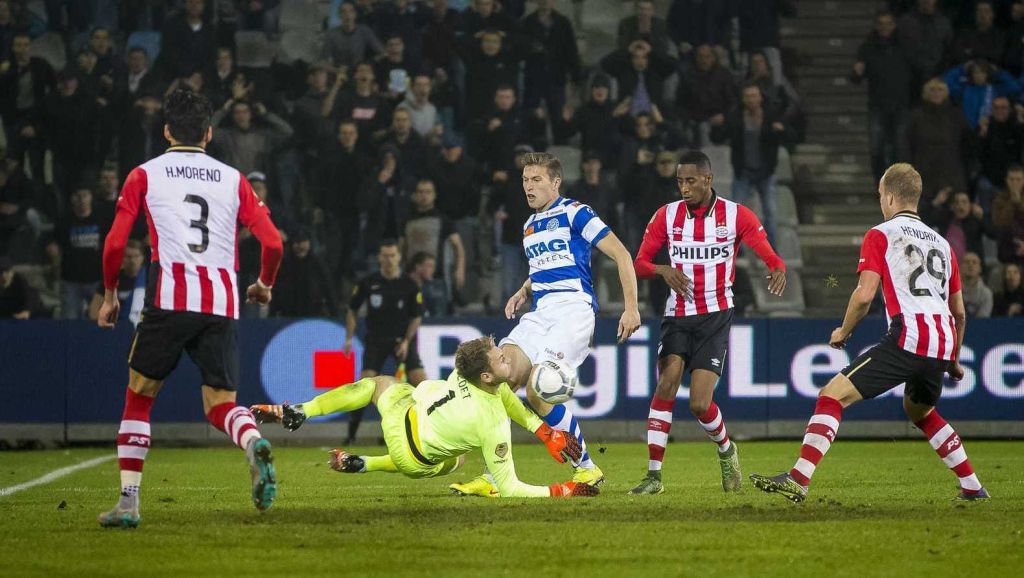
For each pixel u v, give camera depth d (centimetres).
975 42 5869
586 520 1994
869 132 6022
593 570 1534
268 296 2041
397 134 5238
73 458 3950
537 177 2444
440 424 2234
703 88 5666
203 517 2069
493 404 2244
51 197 5456
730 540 1770
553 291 2445
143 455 1927
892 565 1577
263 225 1959
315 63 5744
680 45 6062
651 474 2530
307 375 4519
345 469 2297
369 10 5725
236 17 5816
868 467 3359
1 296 4703
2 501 2478
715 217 2530
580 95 6128
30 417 4494
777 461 3650
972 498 2378
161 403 4494
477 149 5362
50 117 5416
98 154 5428
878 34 5834
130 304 4553
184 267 1880
